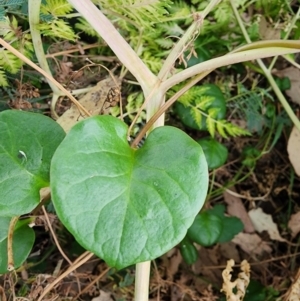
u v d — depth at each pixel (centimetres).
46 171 21
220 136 36
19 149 21
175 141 20
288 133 38
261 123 36
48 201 27
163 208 18
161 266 35
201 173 19
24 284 30
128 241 18
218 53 35
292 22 33
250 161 36
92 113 29
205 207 36
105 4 27
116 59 32
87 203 18
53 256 34
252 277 37
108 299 33
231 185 37
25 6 26
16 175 21
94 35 31
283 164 38
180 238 18
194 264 36
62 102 30
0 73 28
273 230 37
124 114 31
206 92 32
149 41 31
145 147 20
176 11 31
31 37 27
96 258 34
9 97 30
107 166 19
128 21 29
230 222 36
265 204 38
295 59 38
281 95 34
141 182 19
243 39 34
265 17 35
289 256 36
